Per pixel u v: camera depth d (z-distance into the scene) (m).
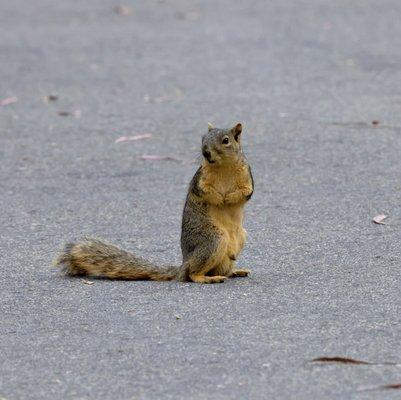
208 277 10.53
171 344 8.65
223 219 10.60
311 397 7.57
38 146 17.02
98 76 22.47
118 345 8.66
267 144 16.62
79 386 7.89
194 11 31.14
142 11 31.58
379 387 7.70
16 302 9.93
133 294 10.11
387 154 15.83
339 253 11.38
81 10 32.19
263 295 9.95
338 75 21.61
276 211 13.21
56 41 26.89
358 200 13.59
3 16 31.52
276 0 32.56
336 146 16.36
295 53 24.03
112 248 10.82
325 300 9.72
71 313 9.55
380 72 21.72
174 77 22.06
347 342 8.59
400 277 10.40
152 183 14.80
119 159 16.14
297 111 18.72
